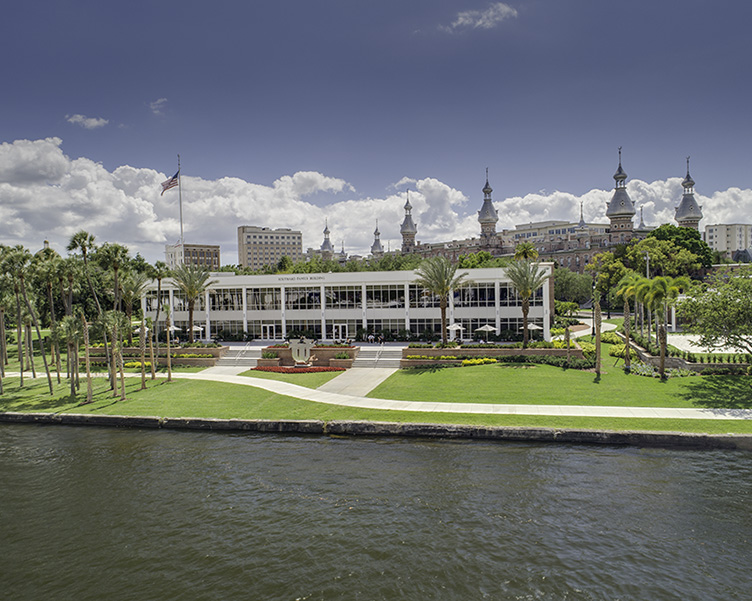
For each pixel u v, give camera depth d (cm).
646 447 3322
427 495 2708
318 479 2973
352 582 1977
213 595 1925
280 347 6544
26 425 4356
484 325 7338
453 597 1875
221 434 3922
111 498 2800
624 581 1948
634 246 12131
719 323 4619
